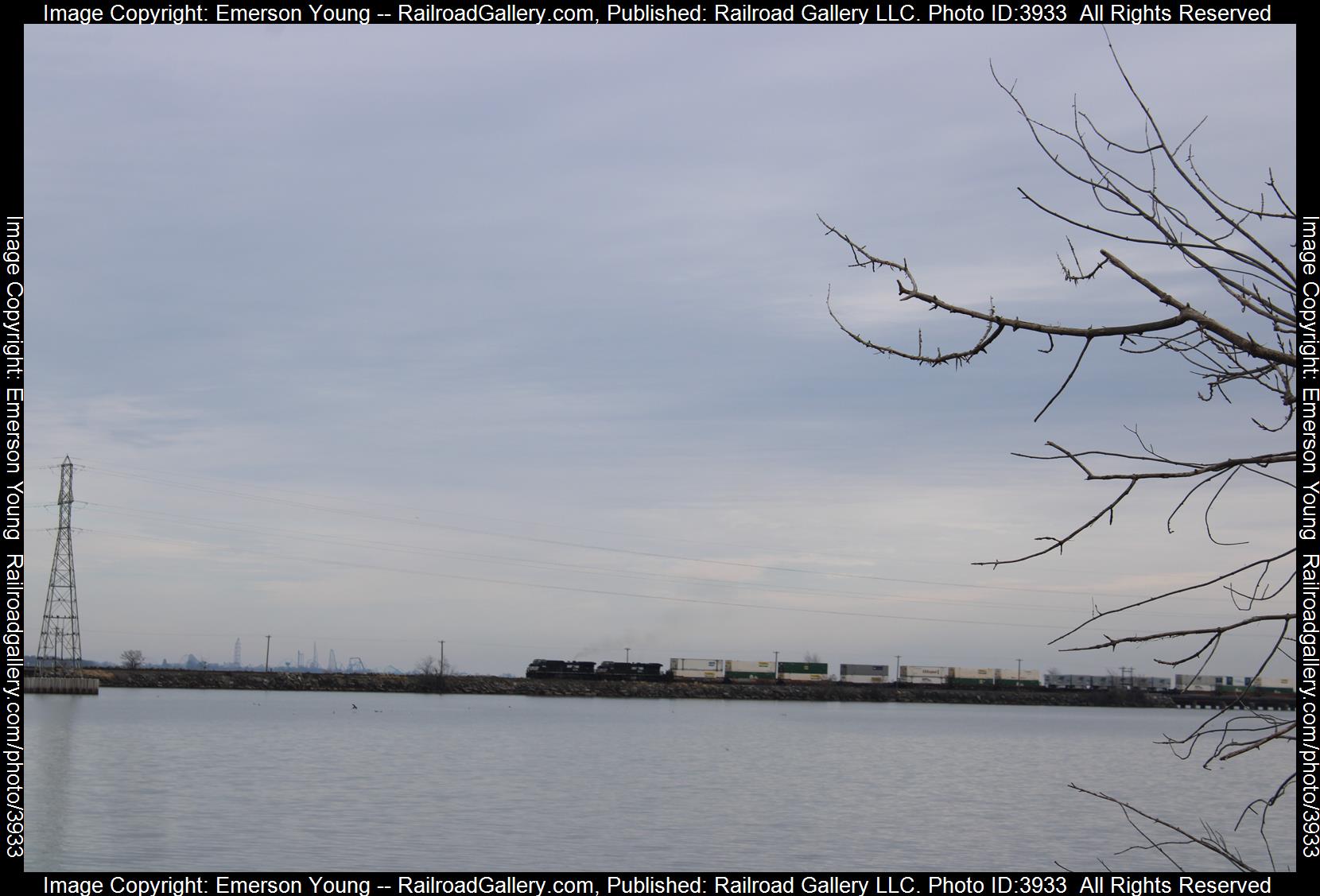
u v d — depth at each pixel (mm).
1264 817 4523
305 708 148125
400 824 44656
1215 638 4547
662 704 197625
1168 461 4477
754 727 127000
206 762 67438
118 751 73062
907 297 4586
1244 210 4445
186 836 40125
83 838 38938
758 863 38188
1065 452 4605
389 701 182875
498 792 56625
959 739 116562
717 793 58625
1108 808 54281
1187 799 59625
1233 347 4531
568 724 124562
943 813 52094
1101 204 4582
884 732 125000
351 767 66812
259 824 43625
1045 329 4504
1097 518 4570
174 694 184500
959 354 4602
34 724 97375
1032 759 88875
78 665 143125
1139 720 196125
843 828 46406
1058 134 4652
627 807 51812
